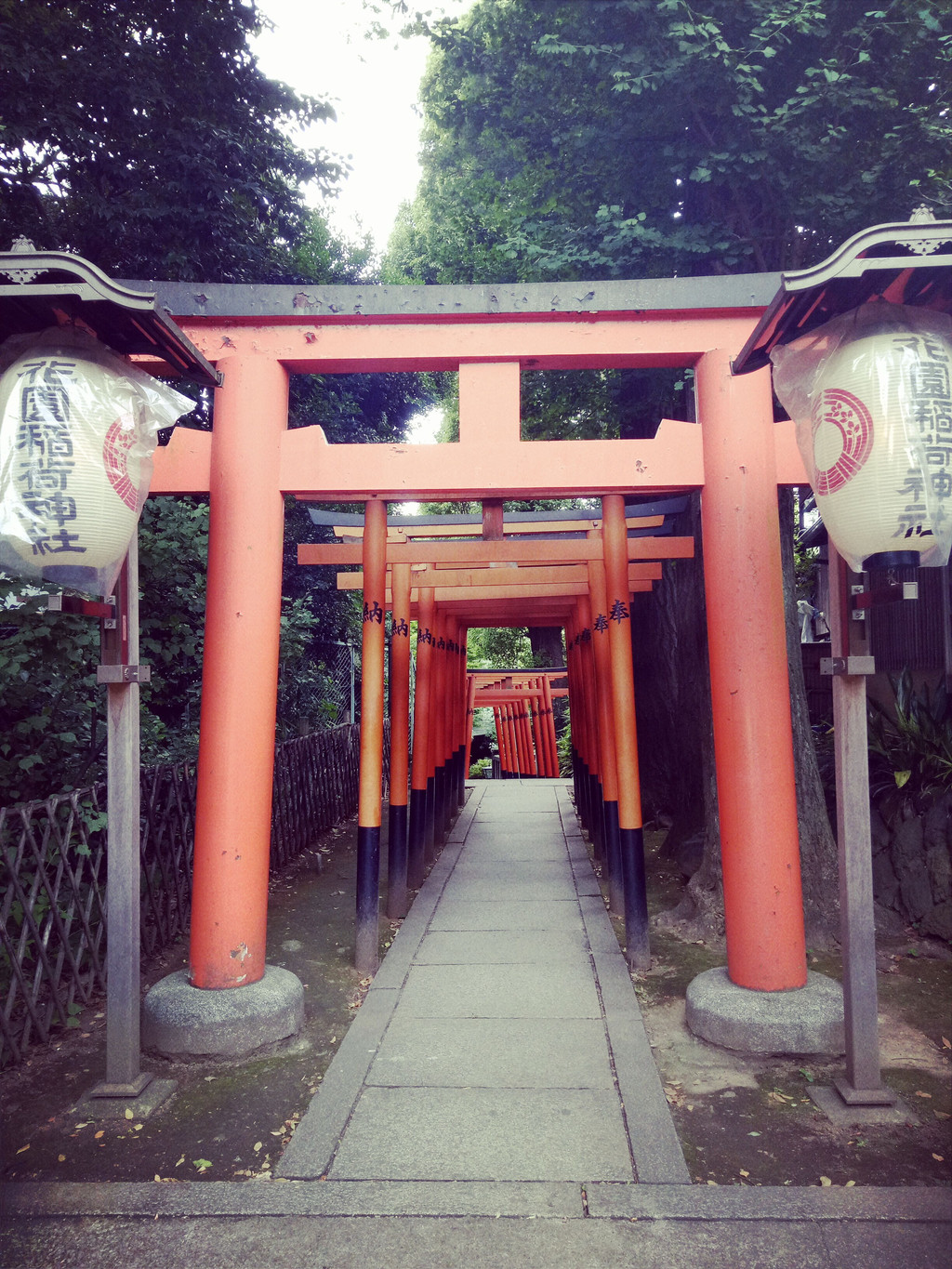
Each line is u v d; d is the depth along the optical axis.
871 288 2.67
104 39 7.31
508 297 3.76
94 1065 3.38
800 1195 2.41
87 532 2.58
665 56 5.28
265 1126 2.90
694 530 5.76
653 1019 3.77
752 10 5.16
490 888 6.22
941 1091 3.06
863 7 5.19
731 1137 2.77
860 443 2.51
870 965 2.98
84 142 7.09
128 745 3.17
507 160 8.15
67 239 7.59
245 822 3.68
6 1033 3.35
